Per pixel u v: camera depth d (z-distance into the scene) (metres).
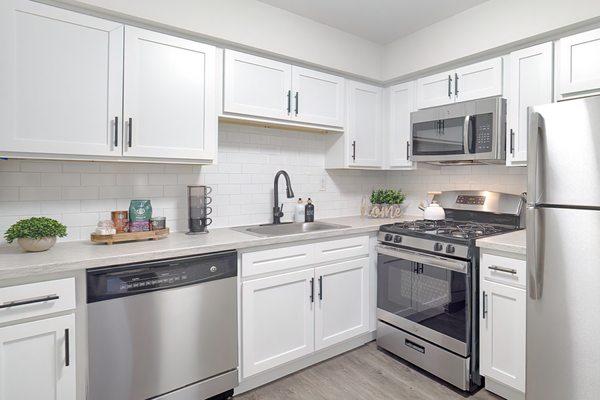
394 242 2.44
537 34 2.11
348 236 2.44
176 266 1.73
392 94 3.05
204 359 1.84
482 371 2.00
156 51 1.91
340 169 3.17
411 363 2.38
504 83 2.30
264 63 2.34
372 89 3.03
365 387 2.11
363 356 2.50
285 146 2.84
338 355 2.51
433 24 2.68
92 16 1.74
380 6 2.42
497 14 2.30
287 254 2.13
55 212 1.93
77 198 1.99
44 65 1.62
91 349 1.53
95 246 1.79
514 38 2.21
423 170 3.21
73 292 1.48
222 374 1.91
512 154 2.23
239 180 2.60
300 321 2.21
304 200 2.96
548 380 1.61
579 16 1.93
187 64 2.02
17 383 1.38
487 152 2.31
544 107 1.58
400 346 2.42
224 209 2.54
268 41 2.37
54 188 1.93
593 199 1.44
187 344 1.78
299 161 2.92
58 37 1.65
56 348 1.44
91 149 1.74
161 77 1.93
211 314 1.85
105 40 1.77
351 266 2.46
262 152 2.71
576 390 1.52
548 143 1.57
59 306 1.45
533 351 1.66
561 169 1.53
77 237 1.99
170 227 2.30
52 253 1.61
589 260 1.46
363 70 2.93
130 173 2.16
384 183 3.52
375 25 2.70
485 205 2.64
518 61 2.21
